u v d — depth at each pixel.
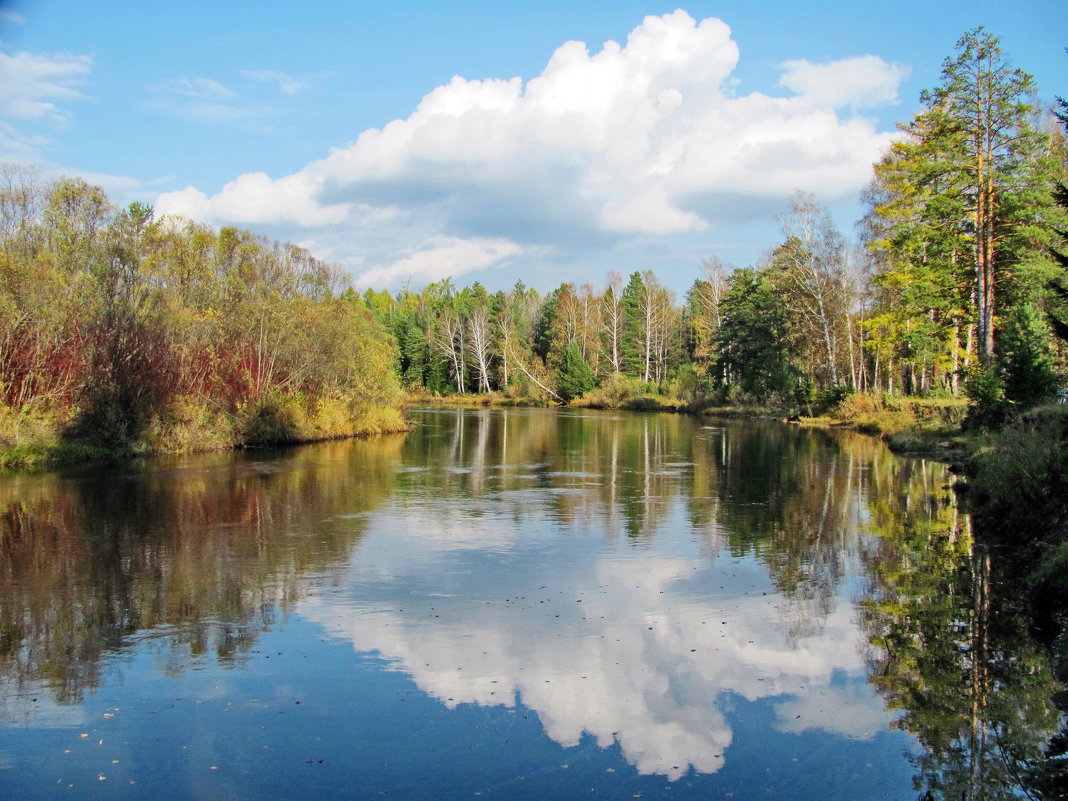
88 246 27.66
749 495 19.30
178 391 29.08
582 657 8.30
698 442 35.19
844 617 9.59
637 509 17.30
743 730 6.69
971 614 9.65
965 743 6.47
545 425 48.16
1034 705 7.21
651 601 10.29
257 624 9.31
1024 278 30.12
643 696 7.36
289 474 23.06
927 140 33.88
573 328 84.75
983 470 17.00
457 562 12.36
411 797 5.62
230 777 5.88
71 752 6.24
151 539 13.91
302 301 36.44
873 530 14.77
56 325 24.70
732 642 8.75
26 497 18.25
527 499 18.70
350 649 8.51
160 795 5.62
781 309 55.72
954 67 31.30
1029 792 5.73
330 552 12.99
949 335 37.56
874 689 7.53
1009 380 23.62
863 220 46.72
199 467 24.30
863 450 30.75
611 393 74.06
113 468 23.48
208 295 33.47
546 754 6.27
